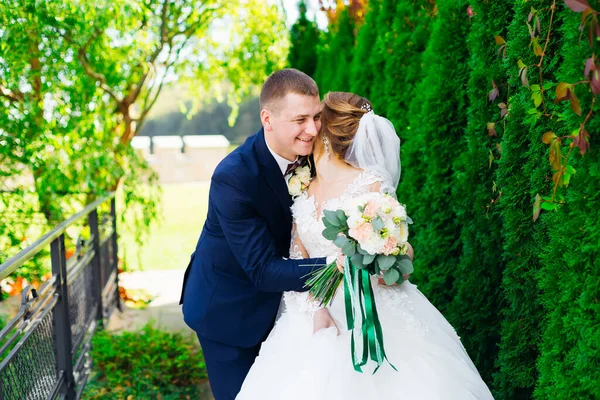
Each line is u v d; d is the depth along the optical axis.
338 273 2.23
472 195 2.98
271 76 2.37
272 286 2.33
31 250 2.60
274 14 7.16
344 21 5.80
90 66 5.46
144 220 6.05
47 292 3.07
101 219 5.59
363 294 2.18
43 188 5.02
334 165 2.33
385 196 2.05
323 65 6.45
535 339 2.54
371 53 4.60
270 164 2.45
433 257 3.35
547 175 2.36
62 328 3.25
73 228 6.61
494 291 2.96
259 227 2.41
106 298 5.41
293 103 2.26
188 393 3.95
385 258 2.01
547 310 2.46
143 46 6.12
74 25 4.67
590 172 1.87
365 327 2.03
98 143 5.50
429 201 3.37
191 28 6.62
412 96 3.93
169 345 4.25
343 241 2.04
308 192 2.40
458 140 3.27
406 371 2.09
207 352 2.67
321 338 2.20
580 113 1.78
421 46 3.93
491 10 2.84
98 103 5.55
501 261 2.90
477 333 2.98
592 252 1.89
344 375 2.06
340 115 2.34
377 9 4.59
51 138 4.87
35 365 2.75
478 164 2.93
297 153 2.35
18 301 5.41
